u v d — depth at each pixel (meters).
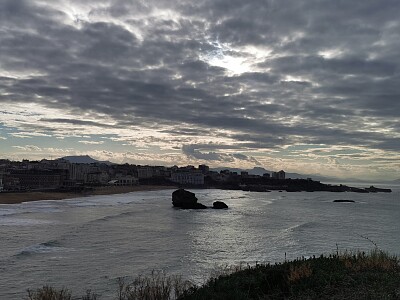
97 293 23.14
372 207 133.38
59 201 139.62
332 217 87.88
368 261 16.42
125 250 39.16
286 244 45.03
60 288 24.39
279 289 13.99
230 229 60.72
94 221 67.75
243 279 15.26
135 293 16.12
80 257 34.97
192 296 14.17
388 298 11.70
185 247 41.91
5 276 27.73
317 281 14.02
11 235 49.09
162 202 141.88
